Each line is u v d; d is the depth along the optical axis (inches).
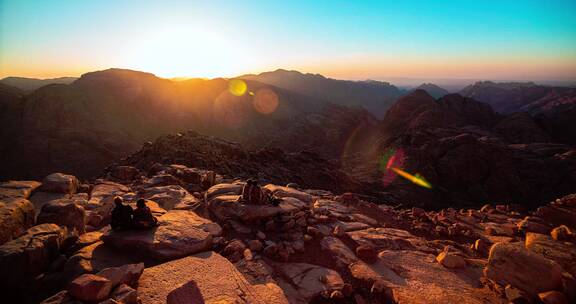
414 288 253.3
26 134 3912.4
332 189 1254.3
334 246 329.4
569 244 296.2
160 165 724.0
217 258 264.7
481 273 287.6
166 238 276.8
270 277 257.6
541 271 229.5
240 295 216.8
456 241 383.6
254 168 1122.0
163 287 217.3
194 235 289.9
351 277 273.3
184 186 551.5
